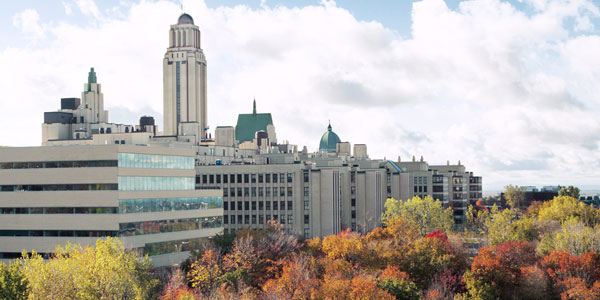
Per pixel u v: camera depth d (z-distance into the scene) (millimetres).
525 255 137750
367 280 104750
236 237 143125
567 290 117938
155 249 150750
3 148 150500
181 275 121750
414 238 149750
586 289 115812
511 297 122125
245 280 118562
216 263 124250
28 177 148750
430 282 124750
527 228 172000
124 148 144875
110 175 143000
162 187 155125
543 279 122875
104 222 142875
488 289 118750
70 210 145625
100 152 144250
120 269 100562
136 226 146375
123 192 143375
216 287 113438
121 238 141125
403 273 115375
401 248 135125
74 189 145625
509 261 130625
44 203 147250
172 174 158500
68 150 146750
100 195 143500
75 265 99938
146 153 151250
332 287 101562
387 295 99750
